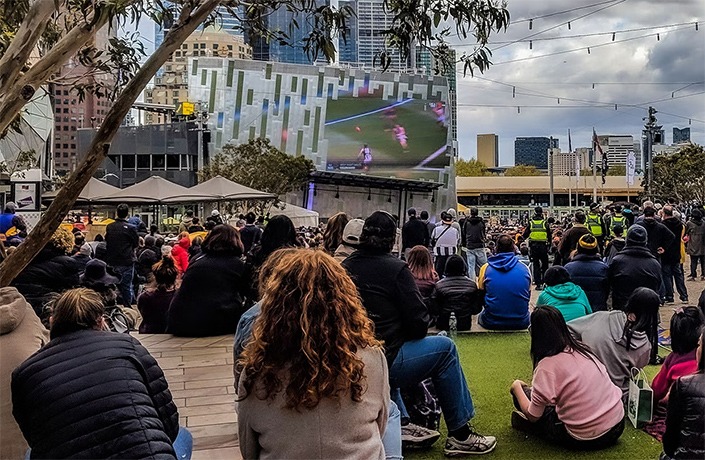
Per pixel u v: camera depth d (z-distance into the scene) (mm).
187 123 52594
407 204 56625
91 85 7207
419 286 7707
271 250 5523
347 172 56594
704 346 3457
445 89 57344
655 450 4234
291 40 6727
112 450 2426
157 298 7133
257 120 55969
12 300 3420
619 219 14156
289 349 2229
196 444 3842
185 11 4152
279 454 2209
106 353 2691
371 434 2293
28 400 2574
